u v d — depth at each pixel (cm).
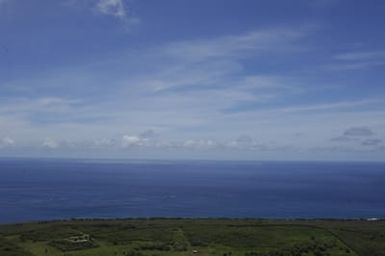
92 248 16512
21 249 16050
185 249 16375
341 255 15825
